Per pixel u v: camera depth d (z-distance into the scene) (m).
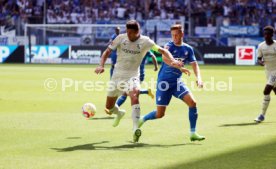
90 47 48.38
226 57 46.34
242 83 29.48
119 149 11.59
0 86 27.45
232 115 17.31
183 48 12.77
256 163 10.12
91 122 15.66
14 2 55.56
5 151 11.34
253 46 45.78
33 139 12.84
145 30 50.25
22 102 20.73
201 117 16.81
